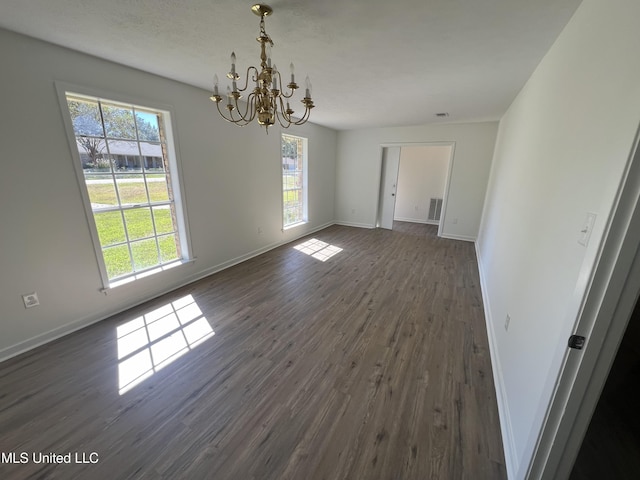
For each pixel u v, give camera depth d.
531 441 1.05
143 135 2.70
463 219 5.45
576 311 0.87
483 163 5.11
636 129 0.70
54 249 2.14
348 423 1.53
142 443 1.40
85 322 2.39
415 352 2.14
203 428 1.49
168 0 1.44
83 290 2.35
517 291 1.76
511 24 1.63
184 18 1.61
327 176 6.16
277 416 1.57
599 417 1.53
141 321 2.49
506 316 1.95
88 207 2.30
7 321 1.97
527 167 2.02
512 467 1.26
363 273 3.71
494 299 2.49
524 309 1.55
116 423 1.51
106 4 1.47
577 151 1.13
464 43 1.90
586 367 0.87
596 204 0.88
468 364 2.02
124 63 2.33
